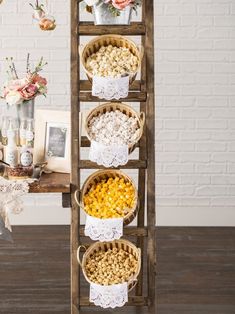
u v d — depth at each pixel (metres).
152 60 3.56
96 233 3.45
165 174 5.88
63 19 5.70
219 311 4.11
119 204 3.53
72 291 3.63
